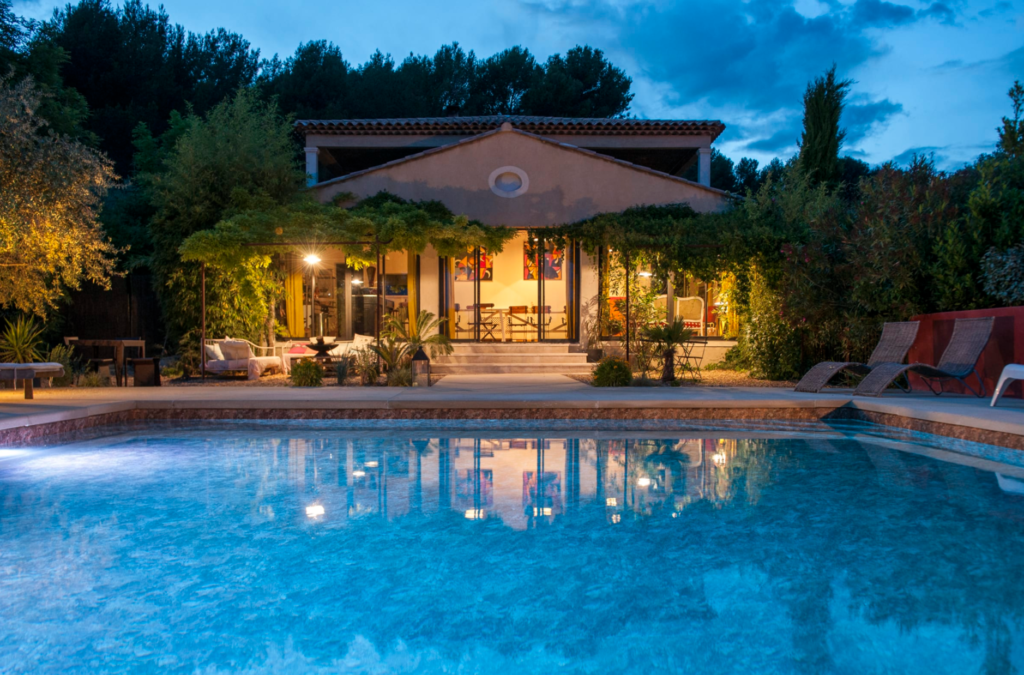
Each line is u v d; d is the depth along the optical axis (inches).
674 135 676.1
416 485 189.3
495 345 539.8
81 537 142.5
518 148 562.9
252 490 183.5
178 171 509.0
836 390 356.8
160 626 99.5
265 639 95.1
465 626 99.7
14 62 584.1
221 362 451.5
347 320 581.9
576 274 561.3
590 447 252.1
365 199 552.7
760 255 453.4
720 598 109.0
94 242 406.9
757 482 193.3
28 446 251.9
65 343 454.9
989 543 136.5
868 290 389.1
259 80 1112.2
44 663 87.4
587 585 115.5
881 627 97.3
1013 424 221.9
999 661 86.1
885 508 163.9
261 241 453.1
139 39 1060.5
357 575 120.4
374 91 1107.3
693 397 320.8
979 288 350.3
